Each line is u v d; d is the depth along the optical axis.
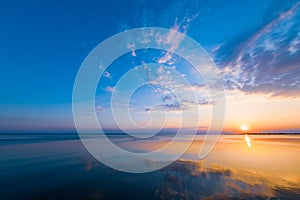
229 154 15.89
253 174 9.66
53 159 13.38
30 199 6.51
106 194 6.98
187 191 7.30
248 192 7.18
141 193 7.08
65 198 6.63
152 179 8.80
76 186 7.76
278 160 13.33
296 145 24.16
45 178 8.80
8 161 12.67
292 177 9.12
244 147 21.28
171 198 6.65
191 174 9.66
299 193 7.06
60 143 25.00
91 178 8.85
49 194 6.95
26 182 8.22
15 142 26.81
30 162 12.27
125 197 6.73
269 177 9.11
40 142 26.69
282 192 7.16
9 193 7.00
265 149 19.53
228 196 6.80
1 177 8.93
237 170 10.49
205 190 7.39
